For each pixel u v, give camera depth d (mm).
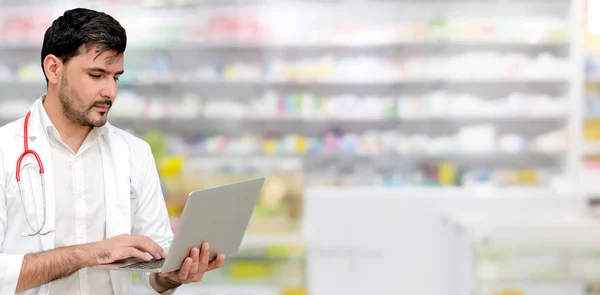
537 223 3752
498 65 4578
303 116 4633
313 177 4707
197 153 4695
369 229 4273
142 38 4566
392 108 4637
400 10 4836
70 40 1494
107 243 1508
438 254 4246
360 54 4844
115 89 1558
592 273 3400
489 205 4254
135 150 1784
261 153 4691
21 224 1566
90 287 1633
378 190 4355
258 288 3973
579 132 4395
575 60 4418
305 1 4770
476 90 4863
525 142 4633
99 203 1669
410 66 4605
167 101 4785
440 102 4617
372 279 4273
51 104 1607
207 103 4699
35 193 1566
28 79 4598
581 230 3568
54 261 1448
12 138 1595
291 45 4645
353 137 4695
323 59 4684
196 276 1574
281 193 4176
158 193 1821
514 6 4809
